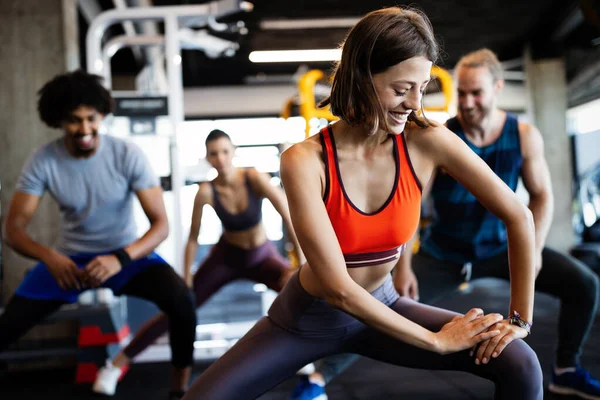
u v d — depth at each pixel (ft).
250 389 4.88
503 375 4.54
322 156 4.43
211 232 51.44
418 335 4.28
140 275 8.19
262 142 47.62
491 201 4.51
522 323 4.52
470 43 39.78
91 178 8.32
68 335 14.30
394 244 4.78
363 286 4.93
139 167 8.39
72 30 14.88
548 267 8.20
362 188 4.52
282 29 33.96
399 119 4.13
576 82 49.44
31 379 12.71
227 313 21.91
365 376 11.12
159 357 13.79
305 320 4.97
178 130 15.05
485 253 8.06
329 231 4.29
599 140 57.11
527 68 39.04
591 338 13.44
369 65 3.95
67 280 7.63
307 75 16.12
